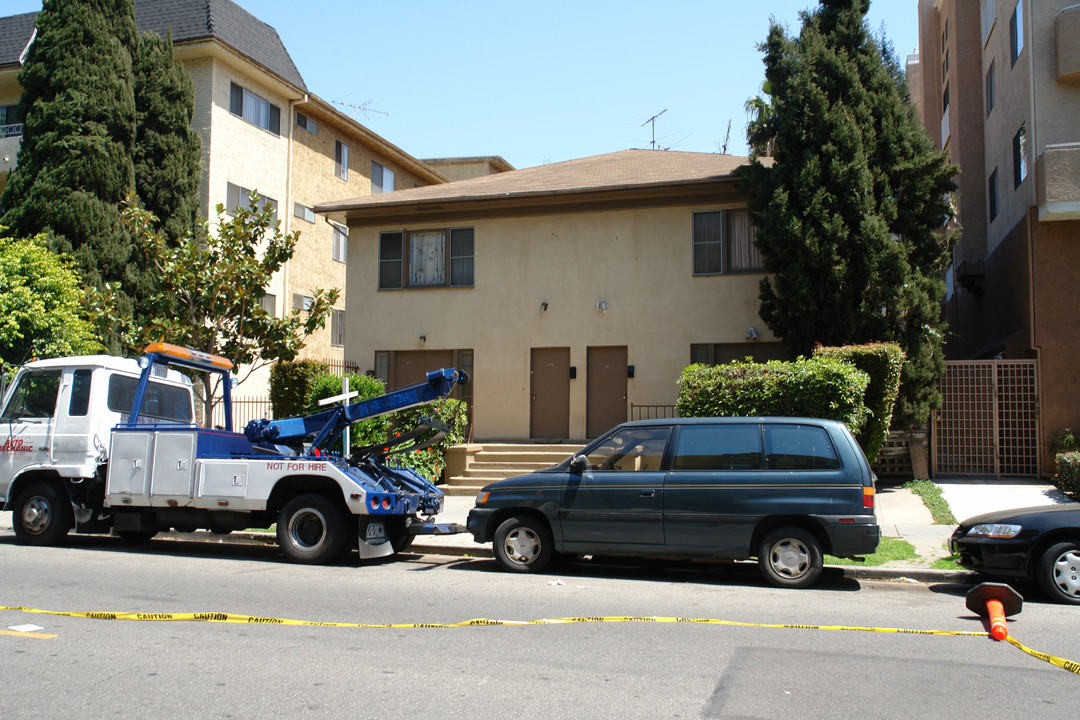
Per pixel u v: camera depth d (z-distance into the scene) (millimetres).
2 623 7008
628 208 19406
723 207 18844
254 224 16891
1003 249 19547
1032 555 8484
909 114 16984
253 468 10516
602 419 19391
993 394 16359
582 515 9602
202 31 25219
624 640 6621
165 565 10094
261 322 16641
